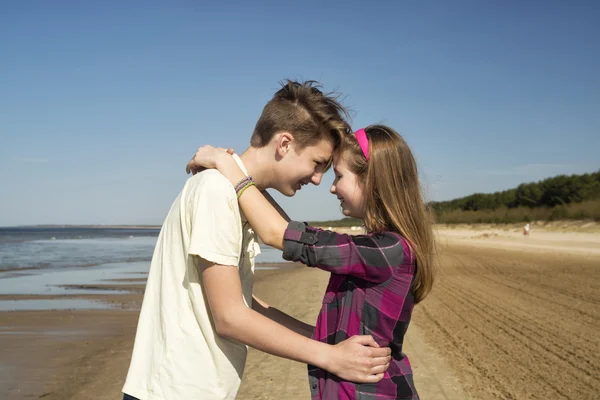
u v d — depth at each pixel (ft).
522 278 45.93
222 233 6.07
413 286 6.82
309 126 6.91
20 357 20.88
